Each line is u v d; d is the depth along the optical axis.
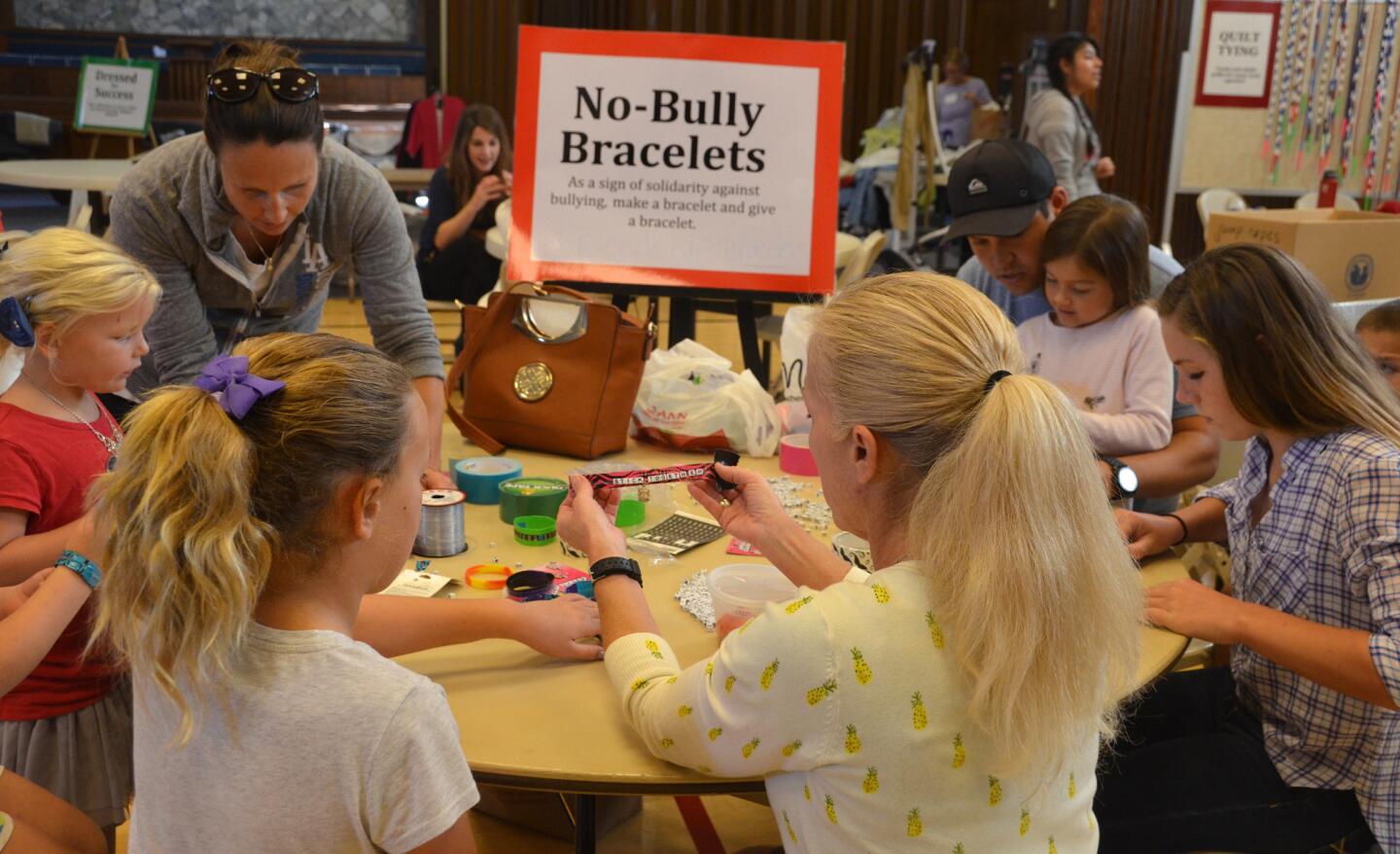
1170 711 1.75
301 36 8.88
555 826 2.22
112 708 1.64
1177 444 2.18
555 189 2.51
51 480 1.56
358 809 1.00
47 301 1.54
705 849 2.22
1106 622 1.03
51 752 1.59
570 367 2.23
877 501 1.13
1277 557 1.56
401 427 1.08
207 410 1.00
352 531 1.05
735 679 1.07
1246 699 1.65
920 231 6.53
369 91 8.87
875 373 1.08
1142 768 1.58
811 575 1.38
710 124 2.49
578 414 2.22
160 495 0.97
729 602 1.44
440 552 1.75
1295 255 3.29
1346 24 6.53
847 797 1.04
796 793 1.09
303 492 1.02
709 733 1.09
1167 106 7.49
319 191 2.01
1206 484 2.76
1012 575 0.99
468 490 2.03
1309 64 6.62
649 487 2.01
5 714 1.57
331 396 1.03
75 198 5.21
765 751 1.06
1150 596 1.57
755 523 1.44
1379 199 6.44
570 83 2.48
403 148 7.57
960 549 1.02
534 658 1.45
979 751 1.03
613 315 2.21
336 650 1.03
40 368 1.60
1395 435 1.50
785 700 1.04
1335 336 1.52
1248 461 1.71
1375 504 1.44
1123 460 2.12
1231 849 1.54
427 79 8.43
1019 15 7.86
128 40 8.59
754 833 2.29
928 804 1.03
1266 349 1.51
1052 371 2.30
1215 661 2.27
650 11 8.02
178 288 1.99
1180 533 1.82
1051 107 5.37
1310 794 1.55
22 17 8.61
